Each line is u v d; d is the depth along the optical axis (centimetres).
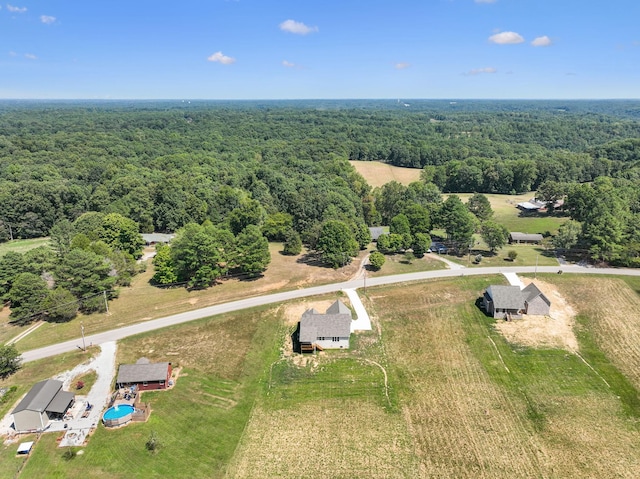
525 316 7294
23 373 5800
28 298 7031
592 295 7869
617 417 4966
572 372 5806
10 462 4362
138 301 7862
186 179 14600
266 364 6112
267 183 15775
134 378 5419
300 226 12375
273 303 7762
